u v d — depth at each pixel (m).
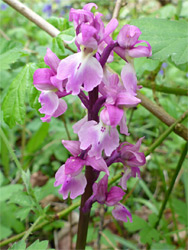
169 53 0.13
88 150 0.11
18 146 0.33
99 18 0.10
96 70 0.10
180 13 0.23
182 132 0.16
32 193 0.16
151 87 0.20
